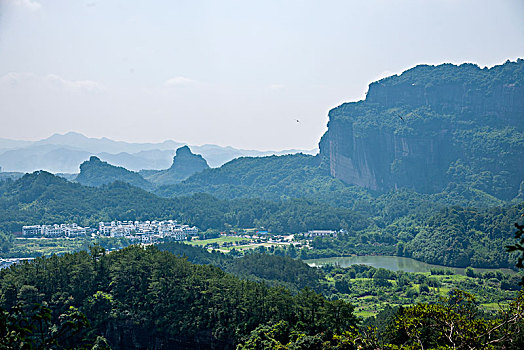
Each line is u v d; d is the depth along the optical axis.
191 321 157.62
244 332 148.88
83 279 171.75
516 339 68.62
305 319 144.38
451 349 68.44
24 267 176.50
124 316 162.75
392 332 105.62
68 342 152.00
